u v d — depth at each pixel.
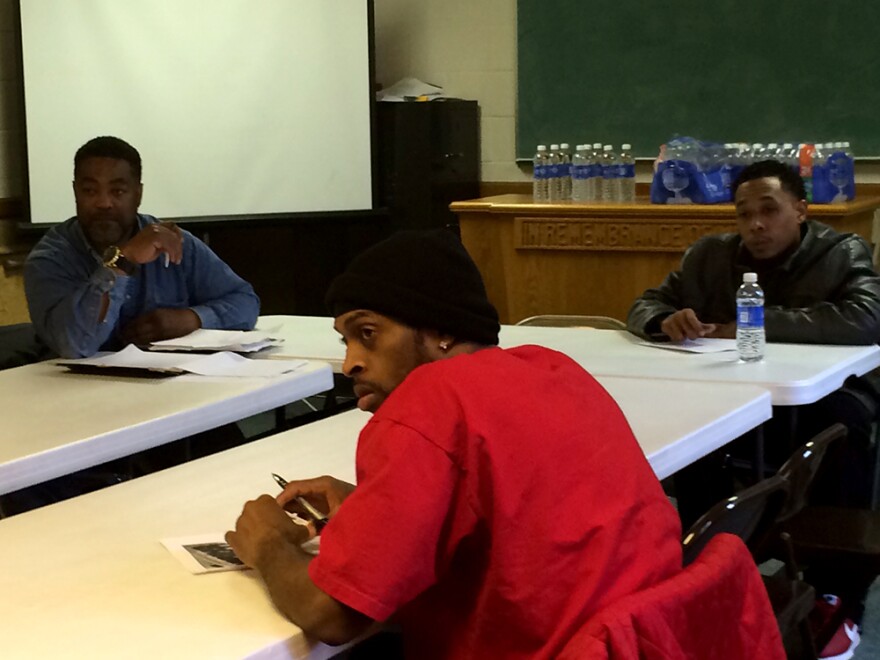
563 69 5.31
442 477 1.11
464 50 5.57
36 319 2.66
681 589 1.13
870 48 4.63
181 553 1.33
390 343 1.27
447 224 5.43
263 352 2.71
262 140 4.99
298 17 5.00
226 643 1.08
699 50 4.98
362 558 1.08
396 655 1.54
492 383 1.18
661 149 4.40
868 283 2.80
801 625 1.90
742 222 2.96
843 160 4.10
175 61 4.75
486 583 1.14
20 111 4.41
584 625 1.08
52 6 4.43
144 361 2.46
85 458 1.84
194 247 2.96
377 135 5.25
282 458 1.77
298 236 5.37
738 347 2.54
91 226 2.73
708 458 2.46
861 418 2.68
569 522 1.14
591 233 4.29
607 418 1.25
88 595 1.21
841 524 2.26
